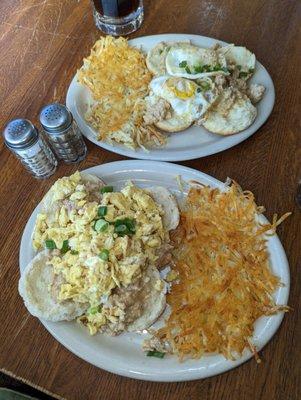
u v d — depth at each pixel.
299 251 0.38
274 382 0.33
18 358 0.35
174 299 0.37
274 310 0.34
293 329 0.35
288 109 0.46
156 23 0.54
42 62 0.52
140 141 0.44
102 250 0.36
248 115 0.43
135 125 0.44
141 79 0.47
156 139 0.44
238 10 0.54
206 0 0.55
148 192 0.41
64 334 0.34
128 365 0.33
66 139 0.41
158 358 0.34
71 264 0.36
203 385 0.33
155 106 0.44
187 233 0.40
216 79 0.44
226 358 0.33
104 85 0.47
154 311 0.36
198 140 0.44
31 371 0.34
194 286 0.37
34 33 0.54
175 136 0.45
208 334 0.35
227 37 0.52
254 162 0.43
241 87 0.45
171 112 0.44
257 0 0.55
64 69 0.51
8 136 0.39
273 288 0.36
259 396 0.33
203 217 0.40
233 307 0.36
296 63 0.49
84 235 0.37
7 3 0.58
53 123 0.39
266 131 0.45
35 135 0.40
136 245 0.37
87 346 0.34
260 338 0.34
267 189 0.42
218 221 0.39
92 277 0.35
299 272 0.37
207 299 0.36
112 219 0.38
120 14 0.51
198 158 0.44
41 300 0.36
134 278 0.35
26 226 0.40
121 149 0.43
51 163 0.44
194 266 0.38
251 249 0.38
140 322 0.35
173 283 0.38
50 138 0.41
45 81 0.50
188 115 0.44
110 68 0.47
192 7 0.55
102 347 0.34
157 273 0.37
